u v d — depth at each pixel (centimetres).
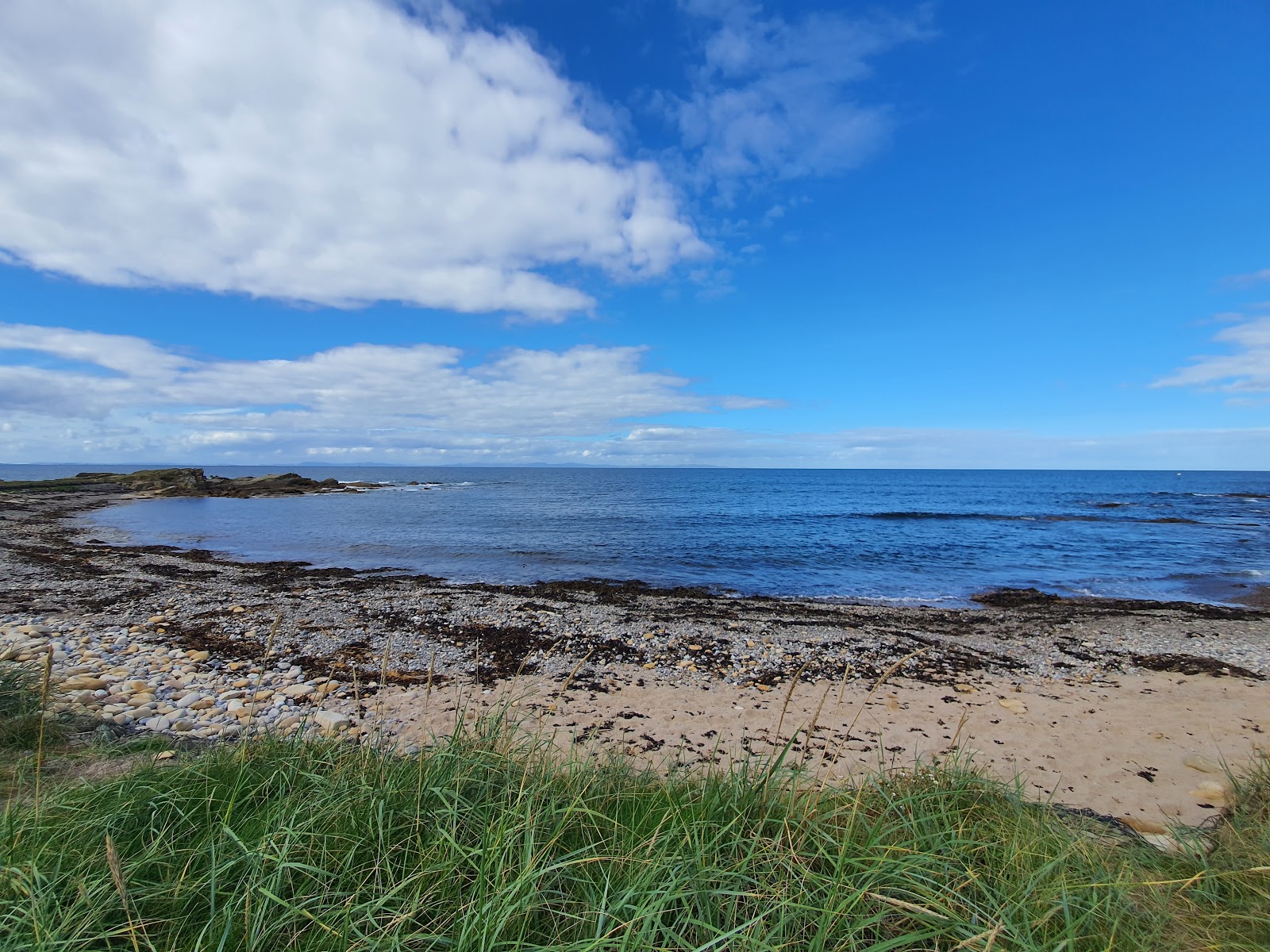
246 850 279
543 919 276
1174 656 1140
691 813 349
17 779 419
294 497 6016
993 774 632
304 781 388
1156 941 285
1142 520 4219
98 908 250
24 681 650
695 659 1063
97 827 316
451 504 5256
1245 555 2652
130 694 761
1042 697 905
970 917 282
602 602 1559
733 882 297
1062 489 8981
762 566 2233
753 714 811
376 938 253
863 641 1204
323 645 1065
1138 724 793
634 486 9194
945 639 1256
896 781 454
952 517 4328
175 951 242
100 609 1265
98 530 2958
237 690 823
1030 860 342
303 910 254
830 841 322
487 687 895
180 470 6147
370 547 2541
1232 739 738
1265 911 311
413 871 293
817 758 669
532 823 308
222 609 1298
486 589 1698
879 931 278
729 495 7006
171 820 343
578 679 946
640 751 679
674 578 1992
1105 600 1723
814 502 5894
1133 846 404
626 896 263
